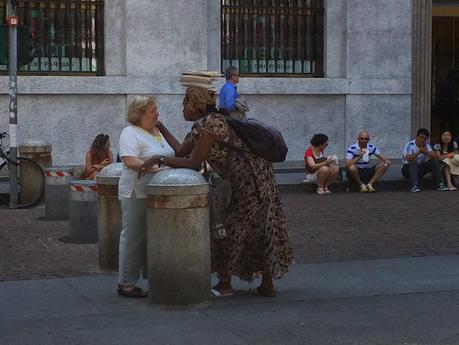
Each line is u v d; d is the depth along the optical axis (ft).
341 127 59.88
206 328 20.36
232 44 58.18
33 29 54.13
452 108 66.64
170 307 21.89
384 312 21.98
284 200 44.96
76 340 19.35
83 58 55.42
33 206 42.29
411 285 25.14
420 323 20.97
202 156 21.83
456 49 66.13
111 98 55.11
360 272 27.09
